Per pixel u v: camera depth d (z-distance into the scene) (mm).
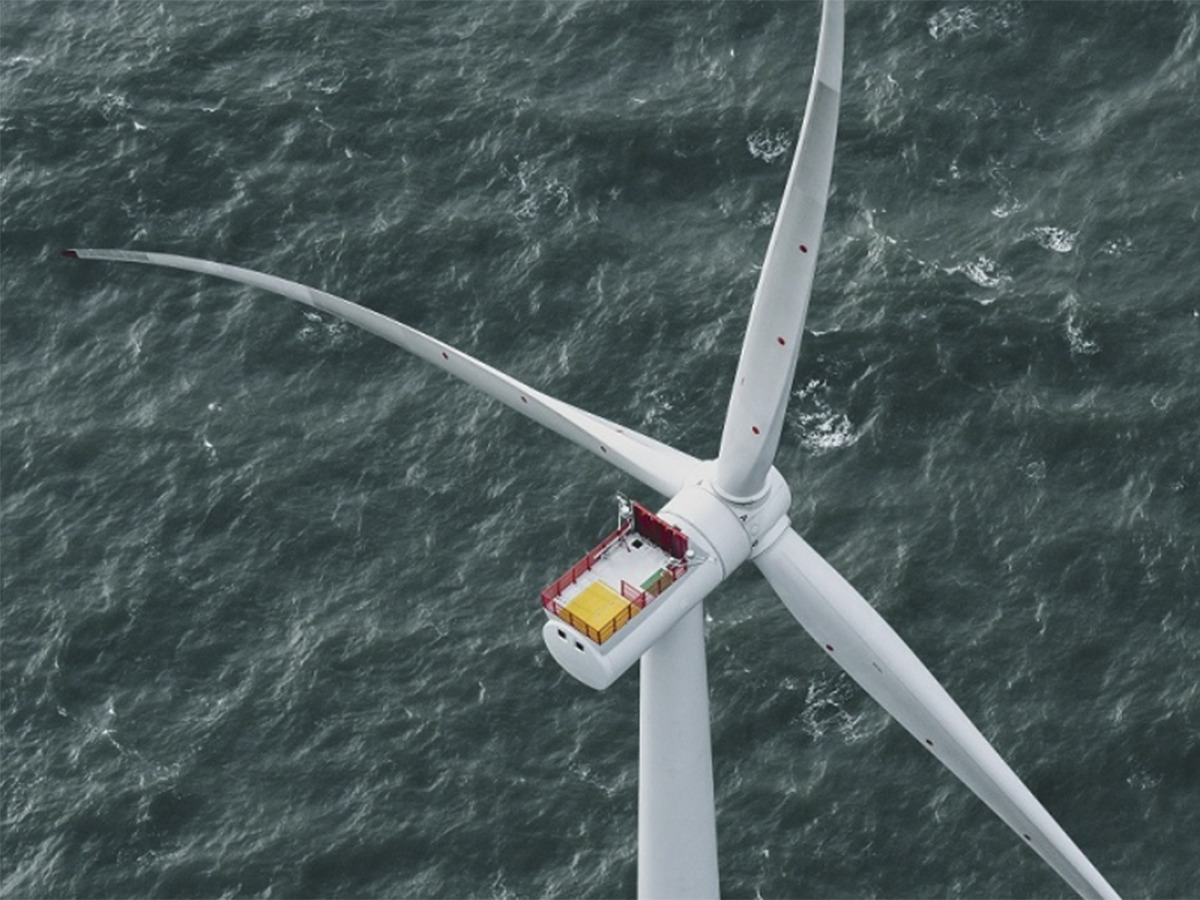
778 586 86375
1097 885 88062
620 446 87125
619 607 80812
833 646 87750
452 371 89688
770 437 82438
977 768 88000
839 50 70625
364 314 89250
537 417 89000
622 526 83000
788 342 79250
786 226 76250
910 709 88000
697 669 89500
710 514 84125
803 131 73312
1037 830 88250
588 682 81938
